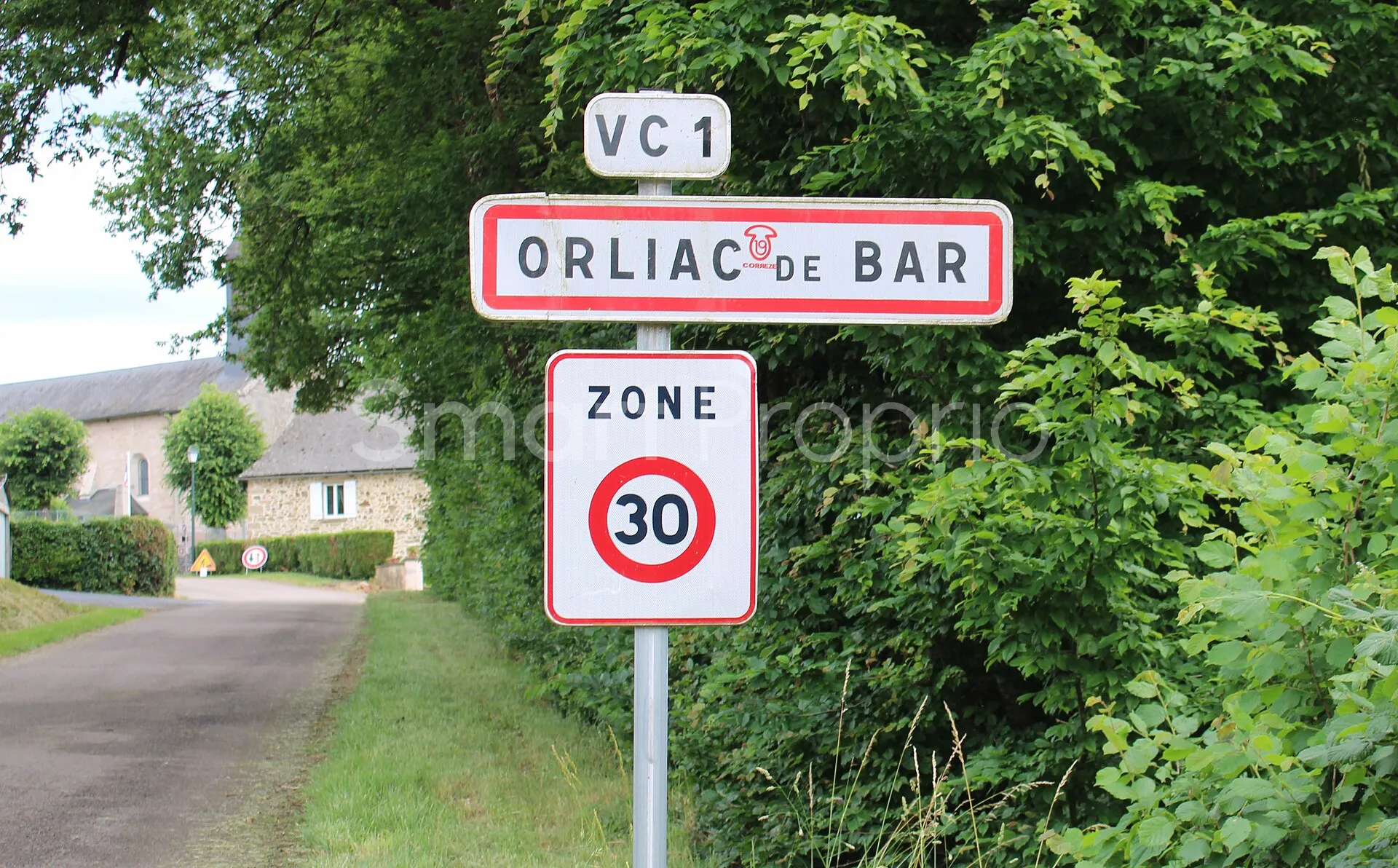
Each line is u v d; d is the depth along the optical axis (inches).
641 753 87.0
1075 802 172.4
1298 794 91.6
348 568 2081.7
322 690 534.3
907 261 92.1
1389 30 219.8
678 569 88.7
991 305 92.0
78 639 790.5
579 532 88.6
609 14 243.4
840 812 200.5
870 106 194.5
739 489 89.3
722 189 242.8
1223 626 102.4
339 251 622.8
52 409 2511.1
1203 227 227.0
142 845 273.6
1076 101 196.5
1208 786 99.3
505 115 441.4
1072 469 146.3
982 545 151.2
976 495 148.6
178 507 2544.3
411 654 665.6
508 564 560.1
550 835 265.7
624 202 90.6
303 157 598.9
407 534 2240.4
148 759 372.8
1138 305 212.1
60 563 1332.4
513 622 517.0
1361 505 100.3
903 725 200.4
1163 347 210.4
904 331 201.0
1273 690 98.0
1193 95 210.8
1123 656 156.0
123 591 1363.2
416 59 486.0
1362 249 106.2
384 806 289.1
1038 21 189.0
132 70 558.9
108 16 504.4
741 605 88.9
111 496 2785.4
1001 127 194.1
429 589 1422.2
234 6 574.6
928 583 186.9
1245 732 96.9
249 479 2413.9
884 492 208.4
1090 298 143.2
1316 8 218.1
